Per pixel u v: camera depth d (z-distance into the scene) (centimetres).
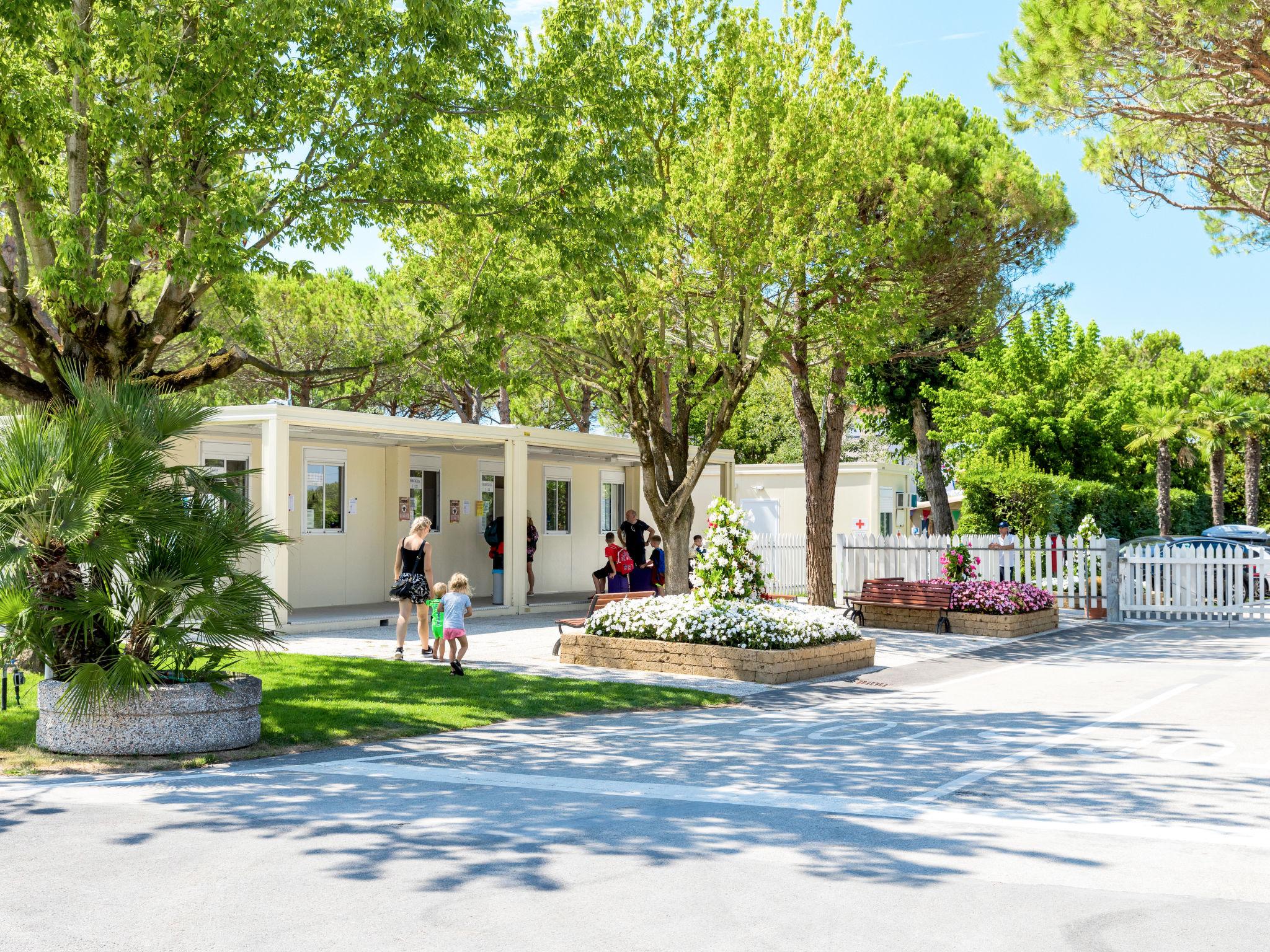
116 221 1088
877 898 487
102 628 894
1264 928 448
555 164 1438
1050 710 1073
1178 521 4191
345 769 805
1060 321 3681
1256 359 5178
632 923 455
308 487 2103
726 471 2689
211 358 1301
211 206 1127
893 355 2430
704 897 489
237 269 1103
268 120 1184
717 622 1344
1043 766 797
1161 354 5734
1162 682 1260
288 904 482
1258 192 1709
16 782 768
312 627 1806
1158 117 1502
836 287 1791
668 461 2070
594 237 1424
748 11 1827
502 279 1573
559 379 2725
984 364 3597
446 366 1464
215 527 906
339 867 537
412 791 721
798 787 729
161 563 875
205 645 883
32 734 912
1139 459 4112
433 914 468
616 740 928
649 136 1770
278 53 1172
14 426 867
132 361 1220
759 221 1745
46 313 1279
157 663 879
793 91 1805
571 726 1010
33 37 1028
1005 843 580
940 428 3362
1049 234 2100
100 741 847
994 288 2173
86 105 1111
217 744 869
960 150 2123
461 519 2464
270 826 623
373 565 2242
